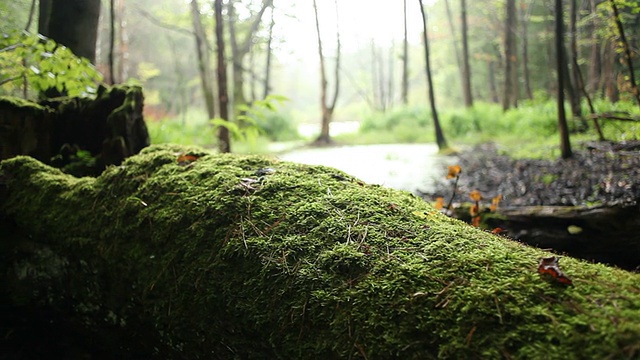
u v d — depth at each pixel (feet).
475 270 4.42
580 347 3.39
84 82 12.35
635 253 9.23
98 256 6.57
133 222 6.46
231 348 5.05
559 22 23.70
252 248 5.29
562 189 18.17
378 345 4.06
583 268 4.34
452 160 31.48
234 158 7.49
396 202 6.15
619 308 3.63
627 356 3.20
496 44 86.28
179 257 5.75
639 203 9.41
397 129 58.65
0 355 7.43
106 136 11.30
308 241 5.26
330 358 4.23
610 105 30.27
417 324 4.04
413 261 4.69
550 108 41.11
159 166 7.35
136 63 91.45
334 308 4.47
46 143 10.82
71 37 15.23
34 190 7.96
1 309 7.56
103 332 6.80
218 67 23.72
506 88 58.03
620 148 22.53
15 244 7.65
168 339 5.73
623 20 22.33
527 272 4.27
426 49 38.17
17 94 17.06
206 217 5.92
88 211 7.07
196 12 51.24
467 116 52.03
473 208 10.84
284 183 6.45
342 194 6.19
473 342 3.74
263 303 4.85
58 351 7.55
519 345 3.58
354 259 4.83
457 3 100.58
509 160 27.68
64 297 7.11
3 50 11.06
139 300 6.00
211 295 5.24
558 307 3.78
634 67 26.48
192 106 107.24
